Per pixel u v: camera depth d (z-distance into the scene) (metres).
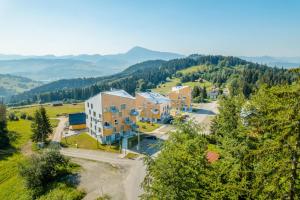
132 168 53.88
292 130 16.20
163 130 84.94
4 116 96.38
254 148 26.81
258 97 26.81
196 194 19.88
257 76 180.25
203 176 20.69
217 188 20.56
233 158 24.72
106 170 53.03
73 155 62.00
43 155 49.44
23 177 47.25
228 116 32.88
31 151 68.94
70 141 73.94
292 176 16.84
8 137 73.94
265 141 22.53
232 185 21.05
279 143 17.03
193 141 21.47
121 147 66.81
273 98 18.73
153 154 61.22
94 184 47.16
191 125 23.72
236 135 27.83
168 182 20.00
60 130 90.38
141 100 99.31
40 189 46.12
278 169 17.38
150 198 21.23
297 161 16.77
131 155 61.22
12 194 46.84
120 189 45.22
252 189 20.73
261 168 20.22
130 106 76.81
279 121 17.08
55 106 157.75
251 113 28.41
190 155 20.52
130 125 77.25
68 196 42.47
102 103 69.31
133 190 44.72
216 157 37.62
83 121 89.50
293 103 16.28
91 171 52.53
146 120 99.00
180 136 22.42
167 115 104.88
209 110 124.12
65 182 47.78
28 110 144.12
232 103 32.97
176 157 20.08
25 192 46.22
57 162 50.25
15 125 97.62
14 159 62.75
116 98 72.31
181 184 19.86
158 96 106.75
